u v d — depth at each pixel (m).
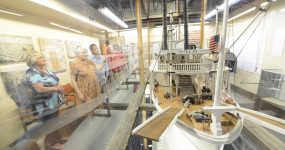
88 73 5.32
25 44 3.55
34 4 3.51
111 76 7.79
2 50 2.95
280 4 6.81
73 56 4.99
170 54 5.29
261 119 3.27
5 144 2.48
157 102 5.43
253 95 8.60
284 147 4.69
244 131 5.73
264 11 7.14
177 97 5.73
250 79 8.94
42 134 3.16
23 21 3.69
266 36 7.71
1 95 2.55
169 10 10.02
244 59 9.53
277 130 2.89
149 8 11.02
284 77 6.54
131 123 5.36
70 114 4.16
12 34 3.35
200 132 3.54
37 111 3.07
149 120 3.42
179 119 3.92
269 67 7.56
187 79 6.21
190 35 11.60
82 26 6.00
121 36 11.93
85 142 4.71
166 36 6.92
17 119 2.70
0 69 2.75
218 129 3.37
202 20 9.38
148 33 13.58
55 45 4.31
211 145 3.60
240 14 9.68
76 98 4.55
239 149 5.86
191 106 4.96
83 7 5.55
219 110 3.33
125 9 11.95
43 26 4.15
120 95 9.38
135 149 6.25
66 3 4.44
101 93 6.44
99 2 8.17
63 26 4.83
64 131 4.06
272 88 7.11
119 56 9.38
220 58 3.33
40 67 3.57
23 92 2.90
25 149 2.75
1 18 3.24
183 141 4.57
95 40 7.18
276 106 6.81
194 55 5.62
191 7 11.10
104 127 5.96
